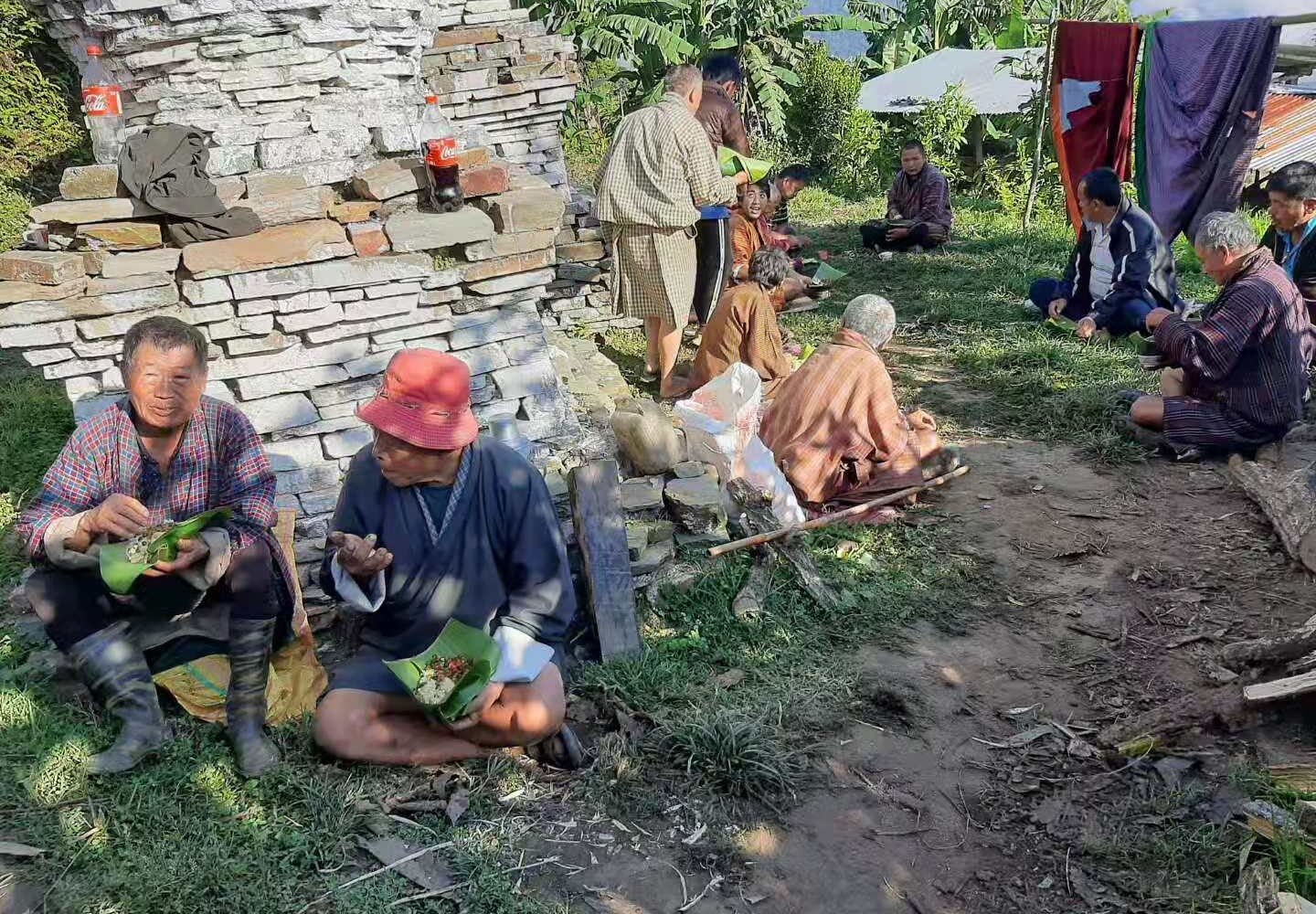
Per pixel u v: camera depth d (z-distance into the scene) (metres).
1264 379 5.23
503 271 4.39
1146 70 8.52
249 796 2.98
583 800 3.02
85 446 3.12
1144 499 5.05
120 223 3.80
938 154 19.59
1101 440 5.57
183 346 2.98
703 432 4.60
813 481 4.86
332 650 3.76
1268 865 2.59
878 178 18.98
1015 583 4.30
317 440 4.18
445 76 7.46
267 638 3.13
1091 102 9.10
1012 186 16.75
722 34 20.86
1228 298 5.25
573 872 2.77
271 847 2.79
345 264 4.03
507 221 4.35
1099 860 2.84
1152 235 7.15
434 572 3.09
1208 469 5.35
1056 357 6.85
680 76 6.16
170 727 3.22
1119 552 4.53
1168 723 3.25
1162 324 5.49
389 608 3.15
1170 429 5.45
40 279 3.71
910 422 5.30
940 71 21.59
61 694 3.39
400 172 4.38
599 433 5.13
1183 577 4.31
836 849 2.89
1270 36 7.62
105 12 4.23
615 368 6.61
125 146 3.85
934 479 5.20
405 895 2.66
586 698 3.48
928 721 3.44
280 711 3.34
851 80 20.78
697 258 7.19
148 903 2.57
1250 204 16.48
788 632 3.88
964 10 26.33
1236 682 3.37
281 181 4.11
